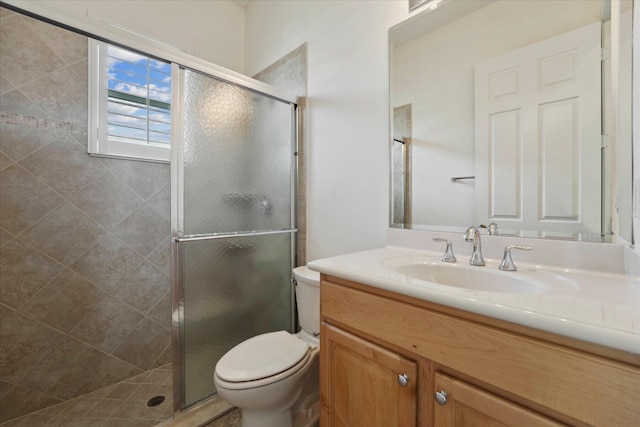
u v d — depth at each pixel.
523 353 0.56
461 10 1.21
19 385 1.44
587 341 0.48
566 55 0.96
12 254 1.42
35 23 1.47
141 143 1.85
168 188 1.96
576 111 0.94
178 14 2.11
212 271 1.54
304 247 1.89
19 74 1.43
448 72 1.24
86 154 1.64
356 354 0.89
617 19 0.84
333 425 0.97
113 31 1.23
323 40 1.76
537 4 1.02
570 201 0.96
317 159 1.81
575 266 0.89
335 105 1.69
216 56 2.32
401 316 0.77
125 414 1.46
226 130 1.58
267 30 2.24
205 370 1.51
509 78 1.09
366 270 0.90
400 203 1.39
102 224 1.69
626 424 0.46
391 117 1.42
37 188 1.49
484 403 0.61
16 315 1.43
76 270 1.60
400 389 0.76
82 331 1.62
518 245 0.95
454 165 1.23
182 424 1.35
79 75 1.61
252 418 1.15
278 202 1.85
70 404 1.54
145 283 1.86
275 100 1.83
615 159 0.86
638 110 0.71
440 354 0.68
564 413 0.51
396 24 1.40
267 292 1.80
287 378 1.12
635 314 0.52
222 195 1.56
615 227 0.87
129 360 1.79
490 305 0.59
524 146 1.05
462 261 1.08
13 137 1.42
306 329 1.51
